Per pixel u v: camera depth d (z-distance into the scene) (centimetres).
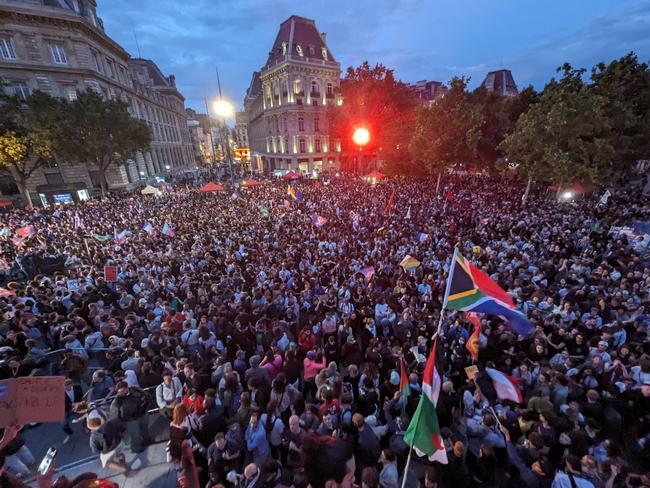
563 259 1091
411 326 762
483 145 3012
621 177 2842
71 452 561
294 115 5444
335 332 806
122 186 4228
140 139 3369
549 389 564
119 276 1162
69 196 3356
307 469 397
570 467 405
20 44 3425
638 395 526
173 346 702
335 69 5588
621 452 439
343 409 517
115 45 4531
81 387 652
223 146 13650
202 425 498
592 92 2056
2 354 632
